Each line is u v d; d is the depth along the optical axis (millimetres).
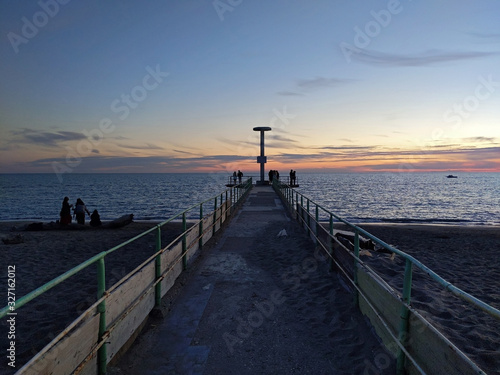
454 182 150625
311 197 56875
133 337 4273
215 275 7121
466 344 4012
